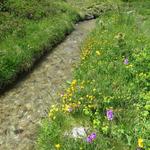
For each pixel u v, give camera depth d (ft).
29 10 67.26
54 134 26.12
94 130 25.89
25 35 53.16
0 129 30.55
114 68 36.91
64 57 51.96
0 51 43.50
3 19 56.75
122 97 29.45
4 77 39.06
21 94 37.68
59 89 39.09
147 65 35.94
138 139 22.98
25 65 43.91
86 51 47.29
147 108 27.71
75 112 28.55
